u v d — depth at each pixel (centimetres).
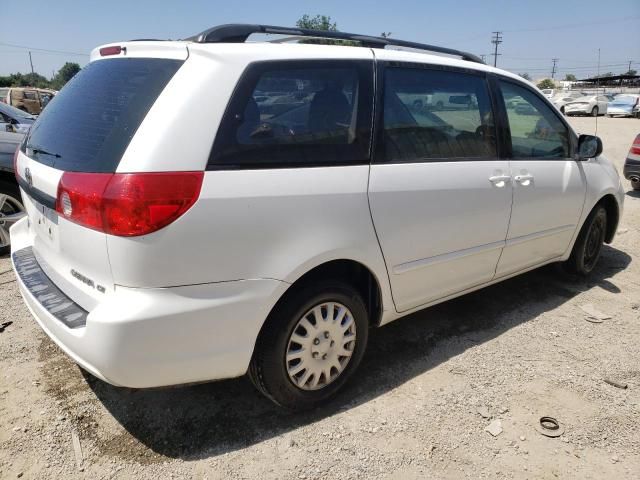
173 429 261
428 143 304
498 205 342
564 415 279
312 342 265
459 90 325
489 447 254
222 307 228
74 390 289
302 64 255
